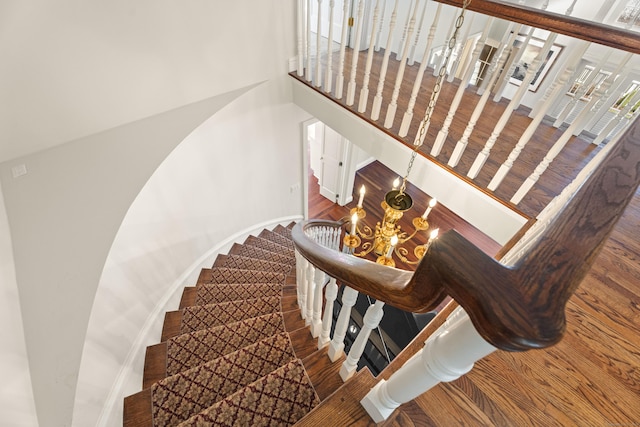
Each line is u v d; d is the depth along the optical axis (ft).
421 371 2.59
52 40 6.66
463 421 3.64
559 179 7.24
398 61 11.28
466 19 10.43
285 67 10.85
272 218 15.49
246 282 11.56
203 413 5.01
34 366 5.24
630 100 7.14
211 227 12.25
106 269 7.22
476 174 7.25
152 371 8.08
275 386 5.21
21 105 6.95
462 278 1.60
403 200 6.41
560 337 1.42
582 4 9.05
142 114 8.89
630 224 6.46
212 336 7.98
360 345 4.22
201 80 9.39
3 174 7.13
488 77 9.00
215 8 8.46
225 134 10.59
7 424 4.64
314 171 19.67
